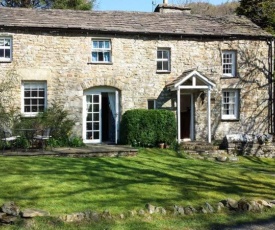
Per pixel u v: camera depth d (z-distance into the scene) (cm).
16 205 730
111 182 988
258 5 2428
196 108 1930
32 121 1659
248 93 2003
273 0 2386
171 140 1728
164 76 1884
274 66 2070
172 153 1619
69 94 1764
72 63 1769
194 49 1930
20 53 1702
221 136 1958
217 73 1961
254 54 2016
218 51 1962
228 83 1975
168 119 1730
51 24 1734
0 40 1695
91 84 1791
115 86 1819
